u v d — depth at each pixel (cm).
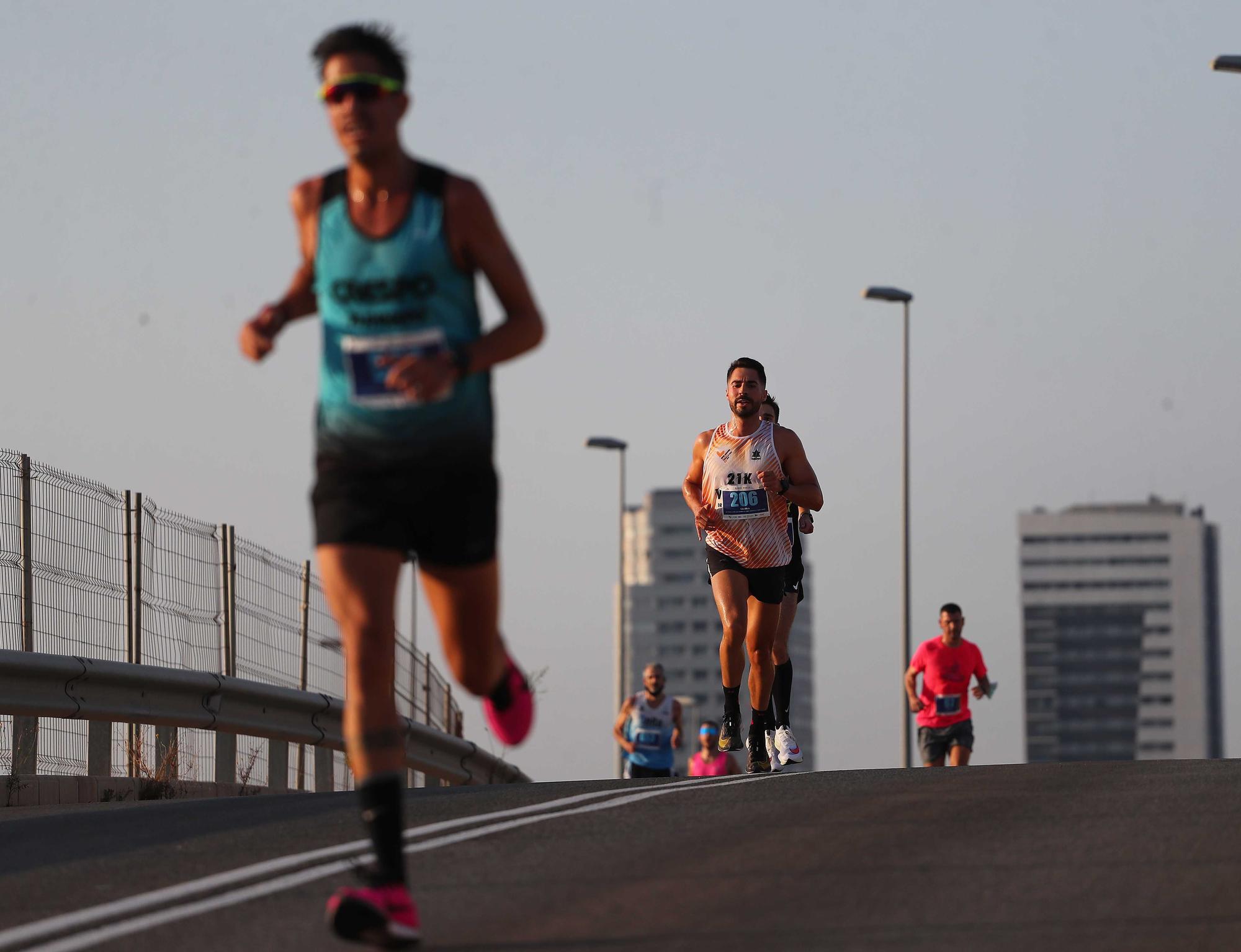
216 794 2962
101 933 1227
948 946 1120
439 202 1171
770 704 2708
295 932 1212
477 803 1898
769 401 2759
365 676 1164
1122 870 1370
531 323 1182
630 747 4603
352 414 1170
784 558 2677
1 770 2498
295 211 1212
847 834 1576
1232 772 2003
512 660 1319
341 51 1160
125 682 2680
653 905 1261
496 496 1202
